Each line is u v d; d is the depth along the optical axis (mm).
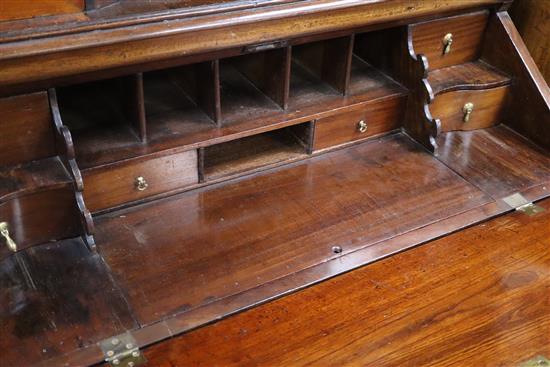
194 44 1270
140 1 1235
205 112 1530
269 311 1213
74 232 1333
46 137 1267
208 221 1422
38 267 1268
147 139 1432
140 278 1262
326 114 1598
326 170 1616
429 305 1243
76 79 1217
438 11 1601
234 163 1590
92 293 1221
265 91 1621
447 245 1398
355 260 1340
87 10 1164
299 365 1111
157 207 1450
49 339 1124
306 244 1374
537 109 1734
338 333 1175
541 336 1192
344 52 1588
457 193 1560
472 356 1145
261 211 1463
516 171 1659
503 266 1349
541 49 1840
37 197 1237
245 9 1290
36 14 1112
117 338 1133
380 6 1464
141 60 1232
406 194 1546
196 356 1116
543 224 1477
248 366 1104
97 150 1386
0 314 1166
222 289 1249
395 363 1124
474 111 1790
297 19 1356
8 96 1177
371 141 1741
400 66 1702
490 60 1830
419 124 1709
